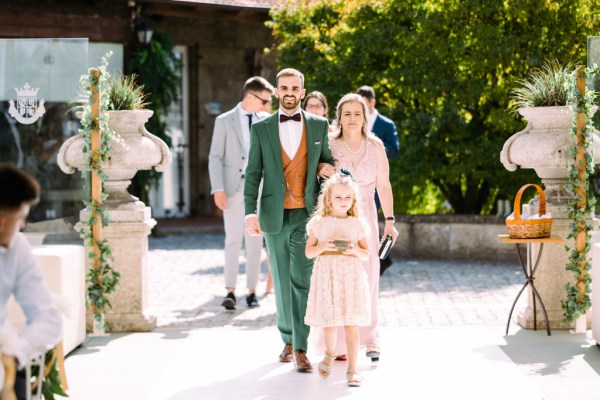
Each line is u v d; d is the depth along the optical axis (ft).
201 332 26.81
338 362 23.03
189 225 61.57
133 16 58.54
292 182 22.62
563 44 43.50
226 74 67.97
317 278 20.95
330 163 22.82
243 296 33.78
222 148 30.83
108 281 26.40
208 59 67.31
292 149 22.57
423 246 44.80
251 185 22.85
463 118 45.37
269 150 22.48
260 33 68.64
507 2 42.68
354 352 20.90
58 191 27.20
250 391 20.42
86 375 21.88
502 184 45.47
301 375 21.76
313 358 23.63
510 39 42.78
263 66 68.85
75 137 26.66
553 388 20.34
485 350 24.11
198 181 67.51
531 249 26.91
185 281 38.01
